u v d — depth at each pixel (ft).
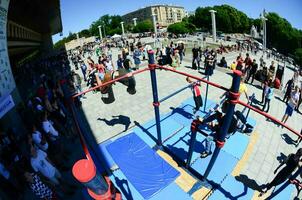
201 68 52.65
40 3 70.95
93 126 28.50
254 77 44.55
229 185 18.39
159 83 43.47
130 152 22.52
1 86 24.93
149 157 21.62
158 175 19.48
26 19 84.89
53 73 65.82
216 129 15.10
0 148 18.86
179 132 25.50
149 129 26.53
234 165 20.45
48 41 177.88
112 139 25.20
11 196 17.40
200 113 29.60
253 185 18.44
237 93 11.95
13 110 26.66
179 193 17.74
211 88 39.22
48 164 16.37
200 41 126.72
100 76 36.35
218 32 220.64
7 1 29.14
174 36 149.18
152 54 17.16
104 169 20.40
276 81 41.01
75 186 18.85
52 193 15.52
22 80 68.90
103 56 47.75
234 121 15.60
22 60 115.24
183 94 36.78
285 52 231.50
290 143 24.59
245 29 259.39
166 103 33.73
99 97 38.34
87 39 235.61
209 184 18.31
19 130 26.61
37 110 24.32
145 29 278.46
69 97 15.37
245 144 23.18
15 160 18.37
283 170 15.92
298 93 29.99
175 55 52.70
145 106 33.47
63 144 24.63
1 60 26.32
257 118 29.32
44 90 29.55
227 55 82.38
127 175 19.71
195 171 19.51
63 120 25.48
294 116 31.55
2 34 27.53
